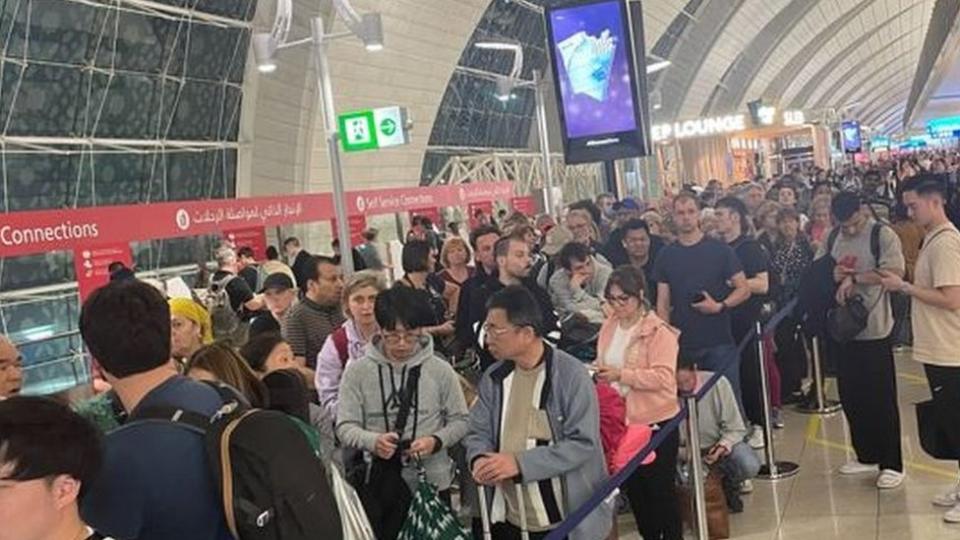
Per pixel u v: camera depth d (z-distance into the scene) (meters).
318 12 20.45
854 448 6.08
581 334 5.96
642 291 4.76
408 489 3.93
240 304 9.22
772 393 7.43
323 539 2.05
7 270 15.45
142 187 18.56
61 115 16.38
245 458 2.02
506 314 3.39
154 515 1.99
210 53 19.34
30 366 15.14
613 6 10.63
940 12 18.98
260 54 10.72
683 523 5.27
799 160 36.12
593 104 10.84
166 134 18.92
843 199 5.58
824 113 40.94
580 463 3.35
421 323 3.92
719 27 40.53
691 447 4.57
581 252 6.28
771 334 7.40
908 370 8.88
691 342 5.88
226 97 20.33
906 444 6.70
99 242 9.79
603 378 4.62
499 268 5.58
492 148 32.44
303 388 3.28
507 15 29.19
